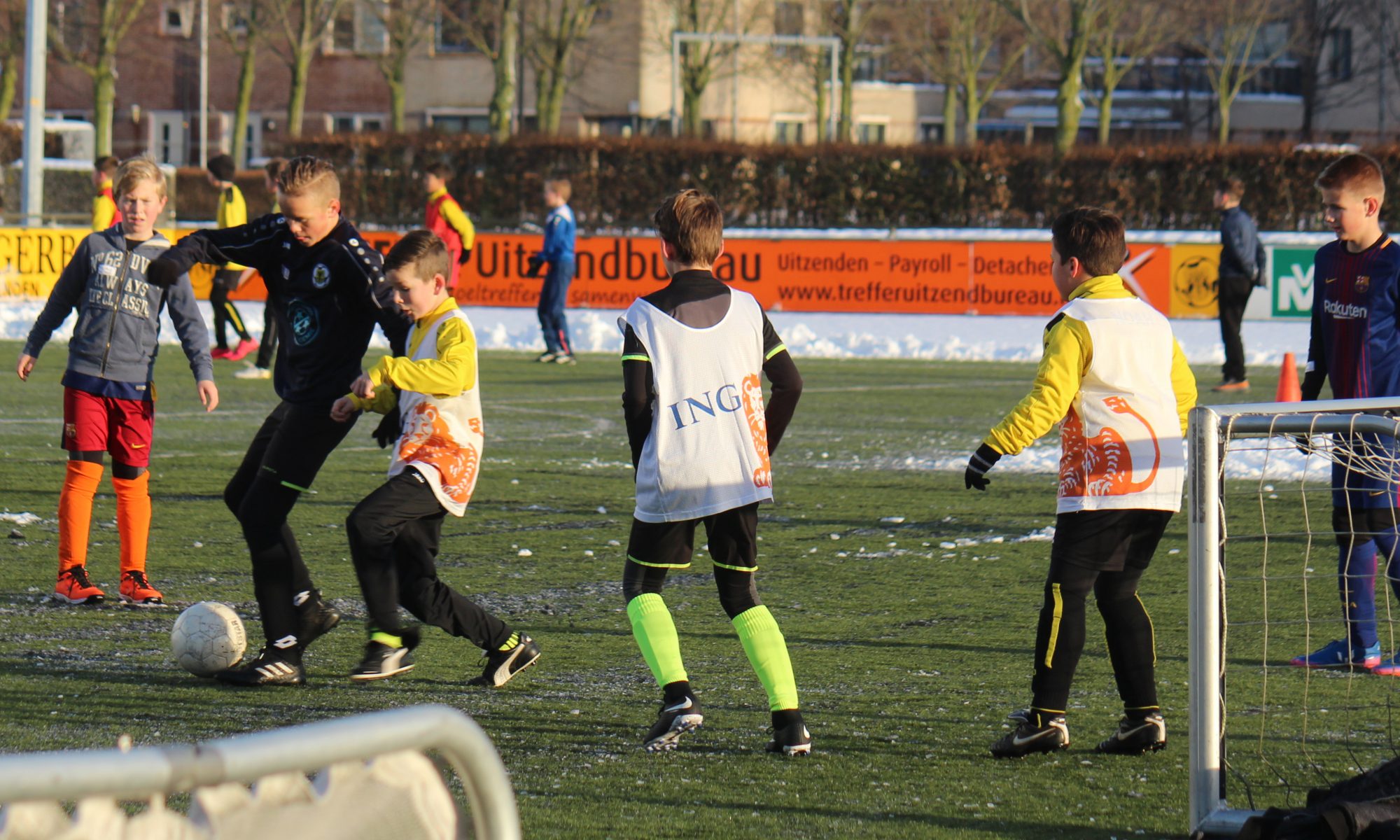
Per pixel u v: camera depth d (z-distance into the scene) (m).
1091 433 16.94
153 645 22.59
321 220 20.22
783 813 15.04
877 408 54.91
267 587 20.55
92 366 24.80
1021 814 15.11
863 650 22.47
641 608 17.56
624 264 88.00
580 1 163.75
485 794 6.48
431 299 19.84
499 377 62.88
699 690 20.16
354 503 35.19
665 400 17.03
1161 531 17.23
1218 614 14.32
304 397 20.69
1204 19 190.75
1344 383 22.09
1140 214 114.94
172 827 5.50
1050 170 115.38
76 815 5.75
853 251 86.69
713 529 17.39
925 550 30.45
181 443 44.06
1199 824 14.37
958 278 85.94
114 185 25.38
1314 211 112.69
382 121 199.12
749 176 117.06
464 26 166.38
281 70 199.75
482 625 20.25
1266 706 18.70
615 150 117.56
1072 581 17.05
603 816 14.84
